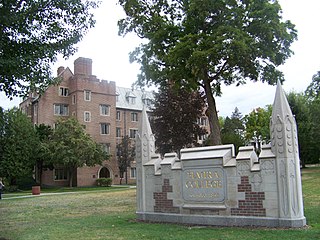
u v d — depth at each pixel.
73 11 9.21
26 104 53.00
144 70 22.62
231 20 19.42
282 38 19.95
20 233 9.80
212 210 9.88
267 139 55.91
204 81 21.94
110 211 14.84
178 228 9.48
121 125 54.34
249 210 9.22
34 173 45.62
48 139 43.16
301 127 46.16
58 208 17.03
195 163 10.34
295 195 8.67
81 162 40.88
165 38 21.86
